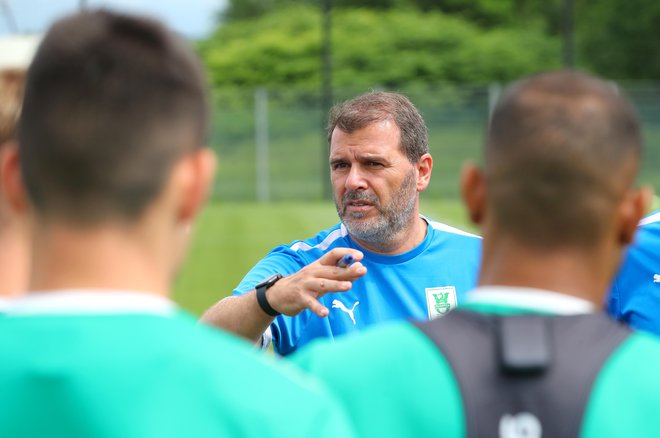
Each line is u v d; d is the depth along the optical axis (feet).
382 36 244.63
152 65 9.36
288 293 19.01
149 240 9.51
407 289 24.76
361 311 24.34
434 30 243.81
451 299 24.94
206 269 88.58
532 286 10.29
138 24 9.61
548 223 10.09
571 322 10.12
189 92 9.58
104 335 9.12
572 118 9.97
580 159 9.88
